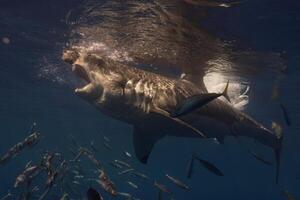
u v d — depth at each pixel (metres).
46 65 19.97
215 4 10.01
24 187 7.98
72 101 30.33
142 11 10.95
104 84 6.53
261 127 9.45
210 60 14.95
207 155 69.25
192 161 7.90
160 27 12.08
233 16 10.91
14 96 30.16
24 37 15.62
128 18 11.59
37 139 7.88
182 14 10.88
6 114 39.75
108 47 14.49
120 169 13.42
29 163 8.28
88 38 13.97
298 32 12.07
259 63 15.60
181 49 13.89
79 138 59.47
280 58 14.93
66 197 10.45
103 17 11.77
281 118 31.53
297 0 10.01
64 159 9.80
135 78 7.04
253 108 27.44
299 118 31.23
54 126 47.44
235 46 13.41
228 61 15.13
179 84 7.89
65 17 12.43
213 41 12.92
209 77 17.41
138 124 7.18
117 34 13.05
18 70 21.92
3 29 14.94
